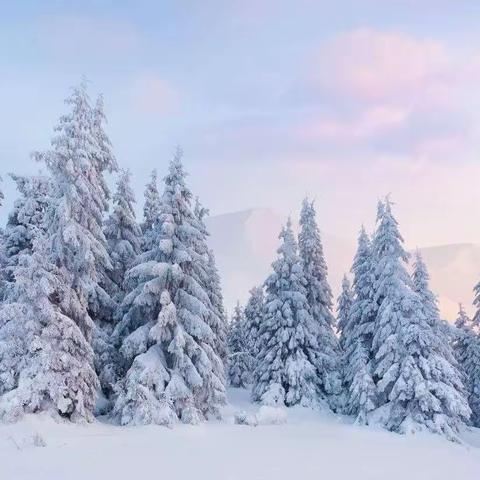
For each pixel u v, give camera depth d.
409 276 32.44
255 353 56.03
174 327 26.11
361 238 39.91
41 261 21.80
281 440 21.62
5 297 25.44
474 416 40.62
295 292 39.00
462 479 15.40
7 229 30.17
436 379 28.70
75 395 21.41
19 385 20.17
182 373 25.27
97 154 26.72
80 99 26.17
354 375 32.88
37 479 11.45
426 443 24.78
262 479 12.92
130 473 12.62
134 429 21.70
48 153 24.16
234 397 46.75
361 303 37.22
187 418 23.83
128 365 26.81
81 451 15.38
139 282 27.81
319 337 39.78
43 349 20.91
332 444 21.58
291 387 36.53
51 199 24.97
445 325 37.56
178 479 12.27
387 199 34.16
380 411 29.98
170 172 28.28
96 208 26.53
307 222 44.09
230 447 18.45
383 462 17.58
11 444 15.80
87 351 22.86
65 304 22.88
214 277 43.59
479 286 43.84
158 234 27.91
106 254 26.19
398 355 29.91
